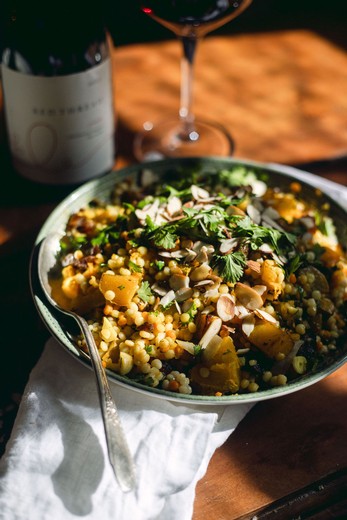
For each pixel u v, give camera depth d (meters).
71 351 0.40
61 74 0.50
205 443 0.39
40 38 0.50
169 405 0.41
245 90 0.67
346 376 0.45
